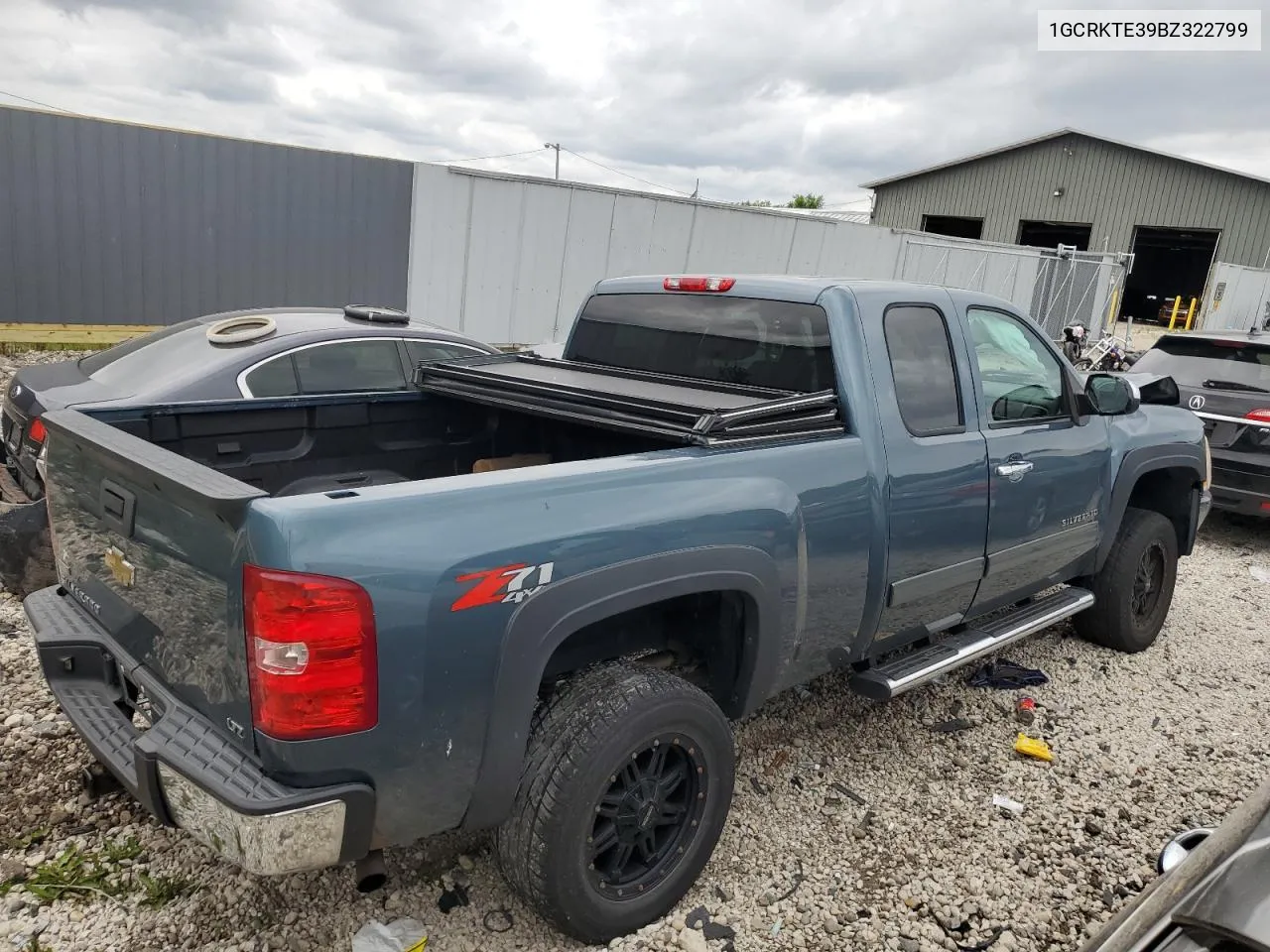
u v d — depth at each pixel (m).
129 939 2.51
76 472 2.71
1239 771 3.83
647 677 2.56
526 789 2.37
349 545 1.97
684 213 14.36
